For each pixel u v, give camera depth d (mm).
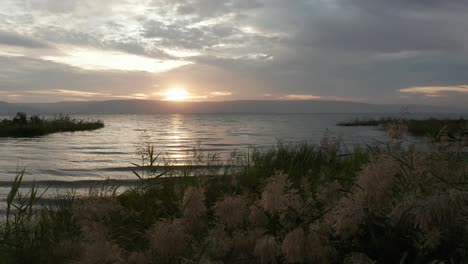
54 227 3758
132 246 3027
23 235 3605
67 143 22641
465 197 2139
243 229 2863
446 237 2148
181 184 4574
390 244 2248
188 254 2637
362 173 2467
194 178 4996
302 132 37188
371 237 2312
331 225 2346
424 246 2139
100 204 3178
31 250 3156
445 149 2986
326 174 4582
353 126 49750
